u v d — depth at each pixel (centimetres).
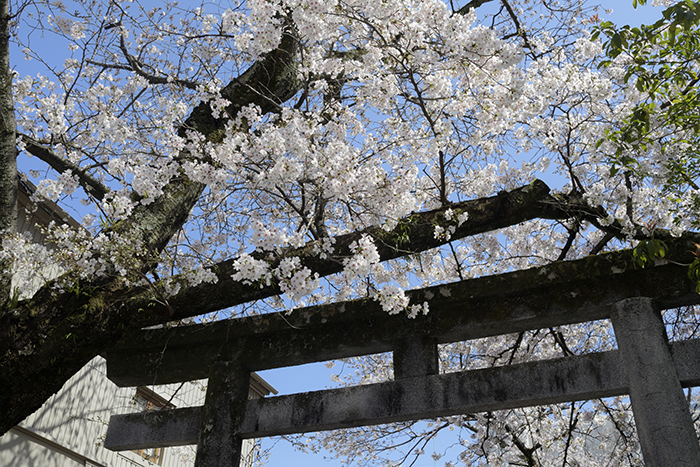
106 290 338
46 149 385
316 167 343
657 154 375
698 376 286
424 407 322
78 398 729
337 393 347
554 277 330
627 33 320
